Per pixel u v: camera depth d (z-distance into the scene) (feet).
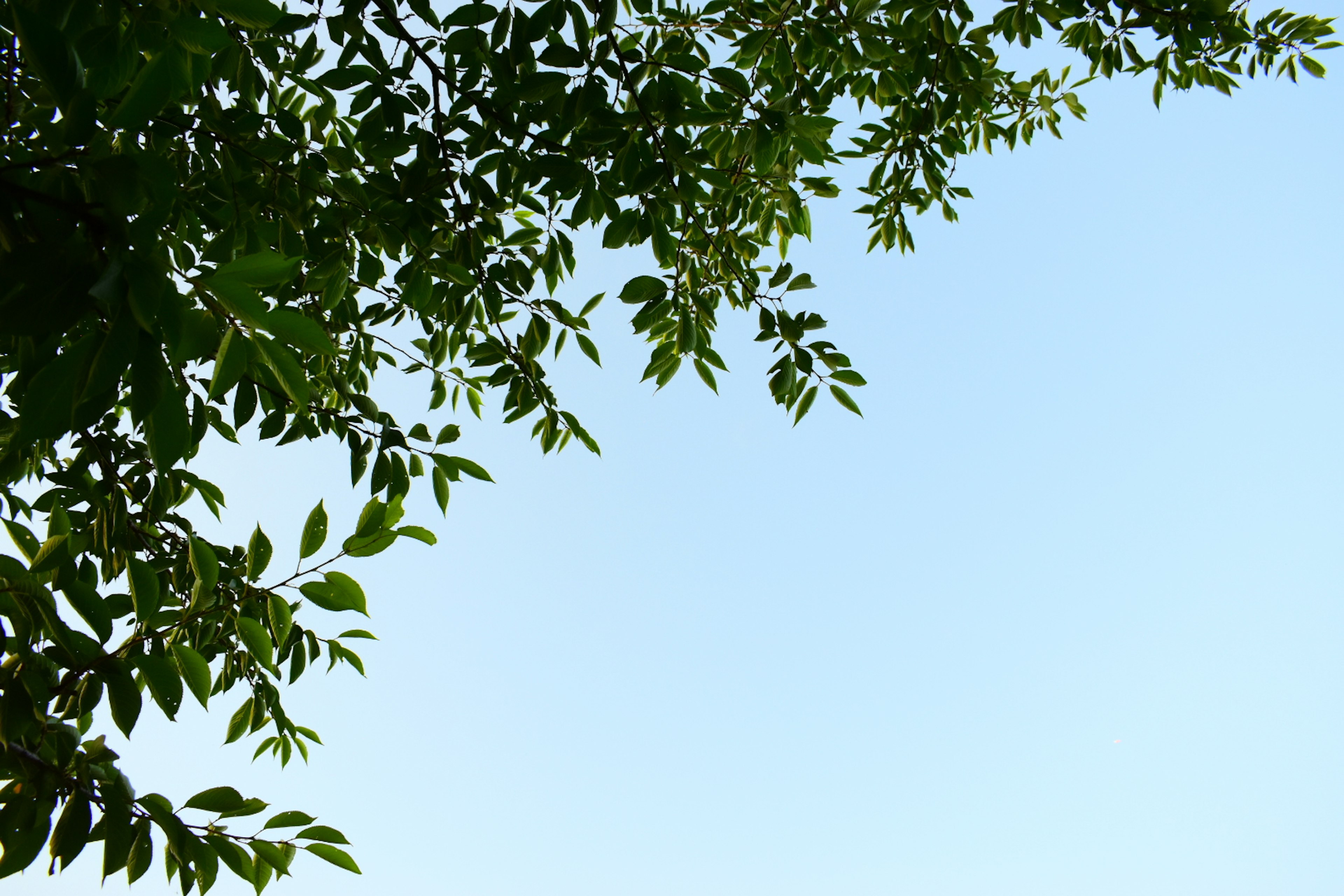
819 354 9.62
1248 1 10.39
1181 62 12.12
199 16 4.17
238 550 10.48
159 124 7.34
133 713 4.07
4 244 2.89
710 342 10.21
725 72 8.12
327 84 8.16
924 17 9.62
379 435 9.24
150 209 3.02
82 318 2.83
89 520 9.34
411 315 11.64
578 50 7.59
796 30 9.13
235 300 3.18
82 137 2.99
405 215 9.01
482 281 10.06
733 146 10.33
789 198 10.97
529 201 9.63
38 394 2.81
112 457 9.95
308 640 9.11
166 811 4.34
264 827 4.96
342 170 9.21
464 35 7.74
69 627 3.88
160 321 3.01
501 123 8.54
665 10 10.06
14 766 3.88
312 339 3.32
